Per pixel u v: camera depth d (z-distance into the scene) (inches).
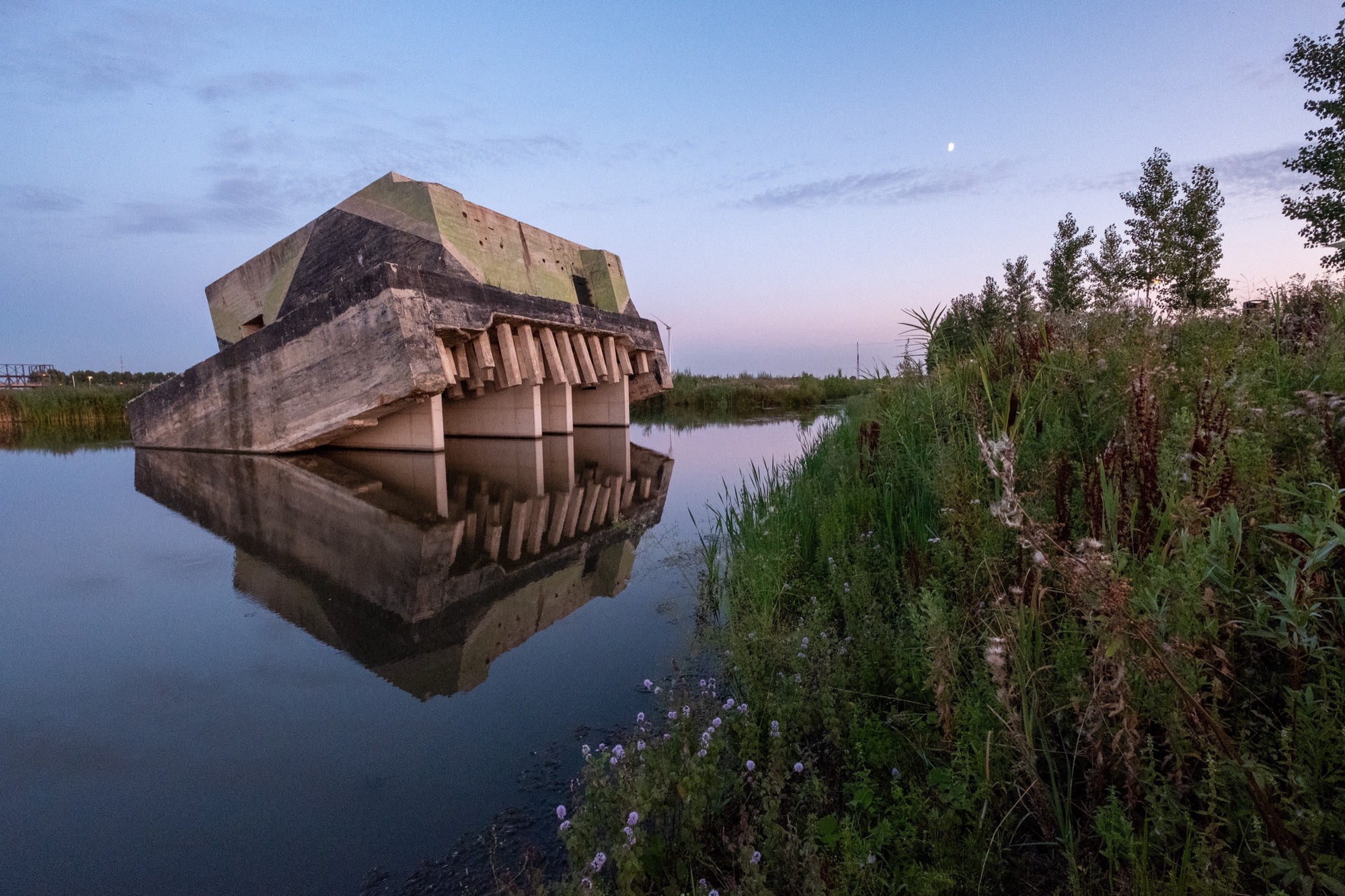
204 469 626.5
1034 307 323.3
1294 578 92.7
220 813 136.4
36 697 186.9
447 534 371.6
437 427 735.1
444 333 695.7
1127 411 175.0
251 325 846.5
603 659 203.3
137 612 253.0
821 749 141.6
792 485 317.7
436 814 134.7
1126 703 95.4
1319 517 102.7
